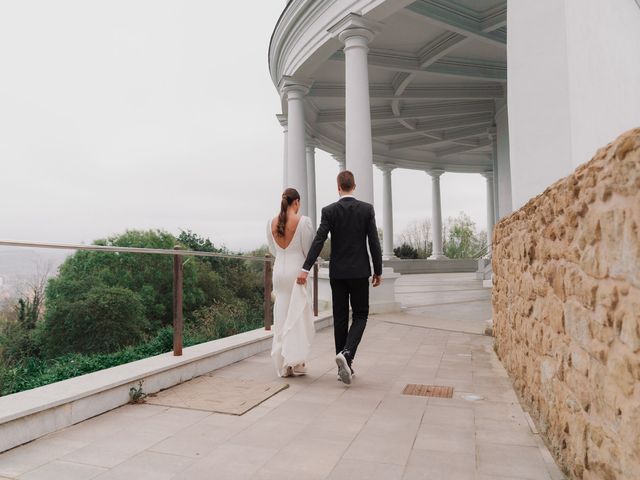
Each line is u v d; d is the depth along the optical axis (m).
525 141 3.49
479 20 9.34
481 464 2.21
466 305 9.97
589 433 1.71
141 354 4.40
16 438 2.42
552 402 2.34
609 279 1.47
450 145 20.86
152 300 5.06
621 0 2.15
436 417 2.95
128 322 4.53
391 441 2.53
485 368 4.43
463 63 11.66
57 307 3.64
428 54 10.77
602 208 1.53
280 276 4.18
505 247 4.27
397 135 17.47
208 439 2.56
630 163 1.25
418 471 2.14
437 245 22.98
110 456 2.31
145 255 5.13
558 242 2.20
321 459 2.28
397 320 7.87
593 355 1.65
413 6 8.43
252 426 2.78
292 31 10.23
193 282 6.17
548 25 3.17
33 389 2.89
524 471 2.13
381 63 10.85
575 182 1.87
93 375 3.28
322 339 6.26
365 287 3.98
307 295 4.11
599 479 1.59
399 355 5.08
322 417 2.96
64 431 2.66
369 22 8.30
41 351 3.53
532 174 3.39
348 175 4.14
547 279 2.45
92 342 4.03
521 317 3.32
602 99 2.41
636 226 1.22
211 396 3.42
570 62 2.93
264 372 4.27
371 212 4.00
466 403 3.28
